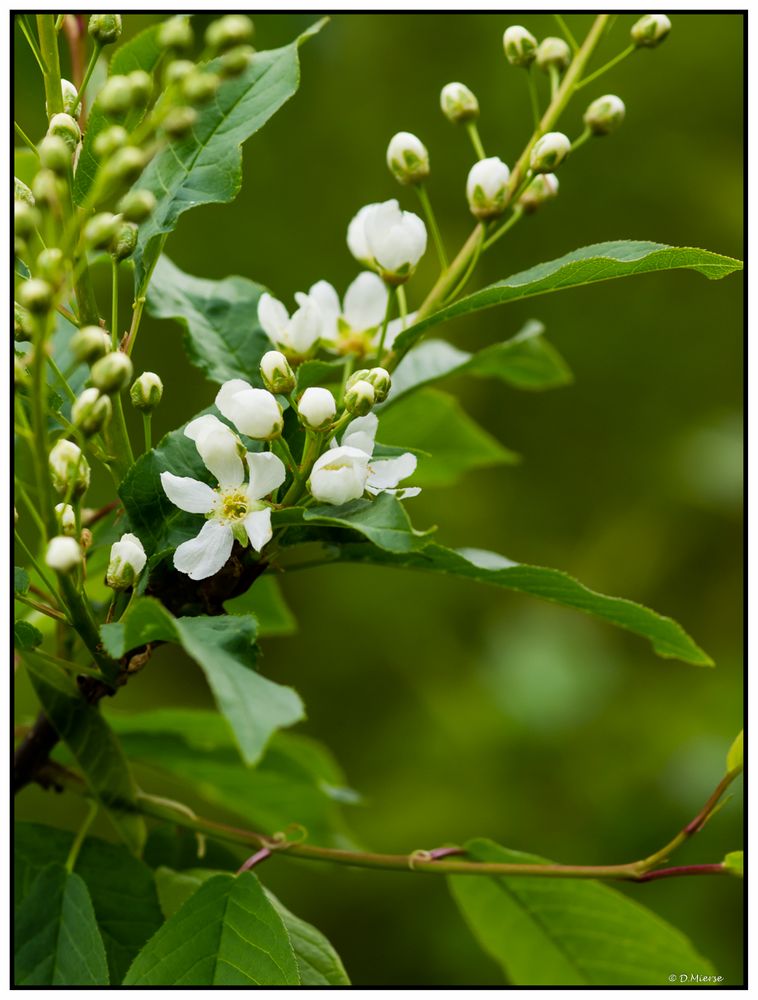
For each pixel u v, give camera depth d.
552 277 0.53
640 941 0.58
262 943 0.53
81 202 0.53
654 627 0.55
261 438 0.52
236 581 0.53
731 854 0.55
